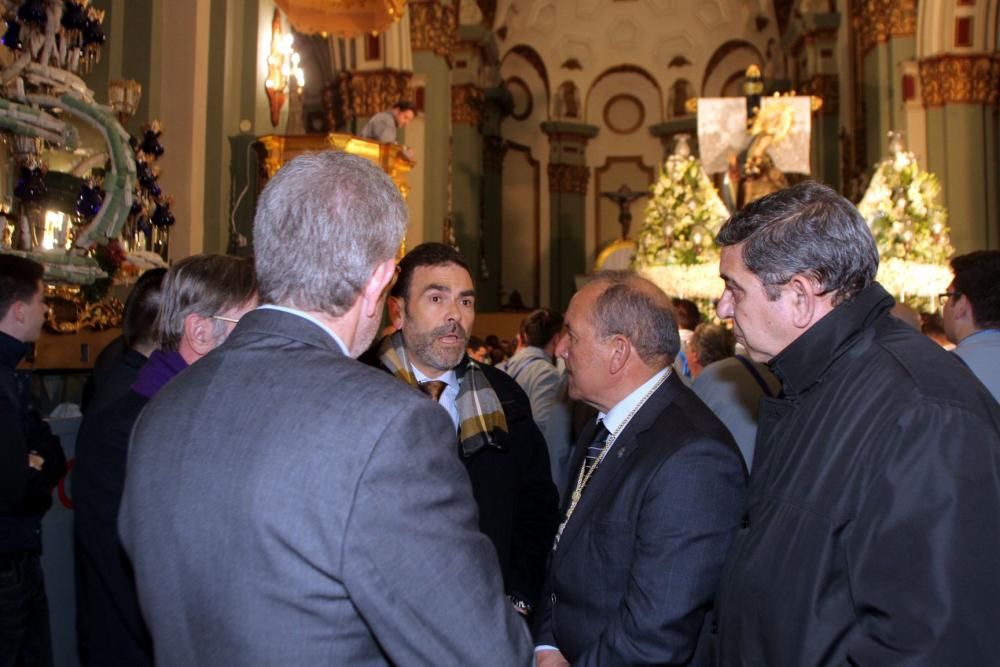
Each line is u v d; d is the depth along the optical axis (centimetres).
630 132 2253
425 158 1198
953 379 142
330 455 114
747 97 1335
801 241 157
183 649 117
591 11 2194
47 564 289
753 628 151
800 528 146
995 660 127
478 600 117
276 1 705
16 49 376
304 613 113
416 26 1212
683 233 1056
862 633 138
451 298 250
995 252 264
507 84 2123
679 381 214
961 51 1143
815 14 1653
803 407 160
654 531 181
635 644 176
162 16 623
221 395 124
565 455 394
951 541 129
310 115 1518
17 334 260
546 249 2172
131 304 273
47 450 262
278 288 132
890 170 964
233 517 115
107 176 423
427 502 115
